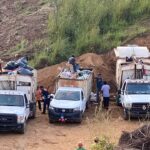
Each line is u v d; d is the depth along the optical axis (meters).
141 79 60.81
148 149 38.19
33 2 96.00
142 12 85.31
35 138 50.34
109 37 79.31
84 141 49.12
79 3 84.88
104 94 61.22
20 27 86.69
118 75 64.38
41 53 77.19
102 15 82.81
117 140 46.28
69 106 55.59
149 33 79.38
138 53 66.81
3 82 57.78
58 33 80.81
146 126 40.53
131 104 56.38
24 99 53.94
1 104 53.06
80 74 62.38
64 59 76.12
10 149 46.56
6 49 81.44
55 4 87.50
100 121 51.72
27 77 57.72
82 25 81.19
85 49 77.56
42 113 60.66
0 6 96.12
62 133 52.16
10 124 51.22
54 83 67.94
